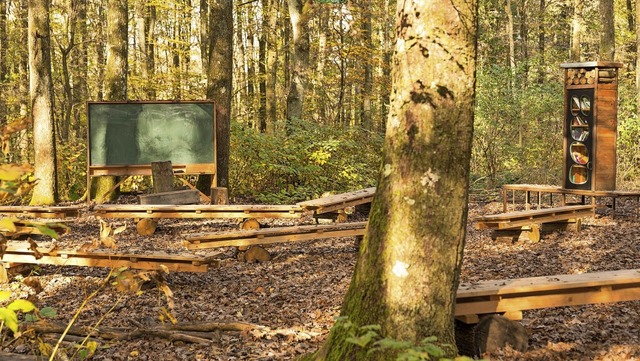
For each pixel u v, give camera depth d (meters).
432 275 4.56
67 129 25.36
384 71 28.53
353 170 19.91
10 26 28.12
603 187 13.65
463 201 4.66
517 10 35.59
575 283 6.10
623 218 13.75
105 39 30.53
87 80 30.91
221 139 18.36
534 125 22.61
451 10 4.55
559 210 12.17
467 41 4.60
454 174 4.61
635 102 22.62
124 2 18.80
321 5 22.12
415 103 4.59
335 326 4.79
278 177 19.92
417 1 4.58
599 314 7.09
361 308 4.64
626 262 9.88
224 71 18.34
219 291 8.88
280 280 9.44
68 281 9.50
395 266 4.56
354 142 20.81
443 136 4.58
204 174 18.38
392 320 4.52
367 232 4.76
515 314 5.99
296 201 18.59
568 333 6.45
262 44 31.64
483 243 11.95
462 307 5.83
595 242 11.45
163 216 13.05
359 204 14.88
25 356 5.83
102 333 6.81
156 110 17.64
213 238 10.30
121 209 13.12
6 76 27.14
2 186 3.06
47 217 13.07
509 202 17.94
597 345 6.05
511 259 10.43
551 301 6.09
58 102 31.39
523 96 21.83
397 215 4.60
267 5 30.84
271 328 7.02
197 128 17.83
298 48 22.41
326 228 11.06
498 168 22.25
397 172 4.63
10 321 3.02
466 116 4.63
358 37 24.39
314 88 29.89
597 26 33.72
